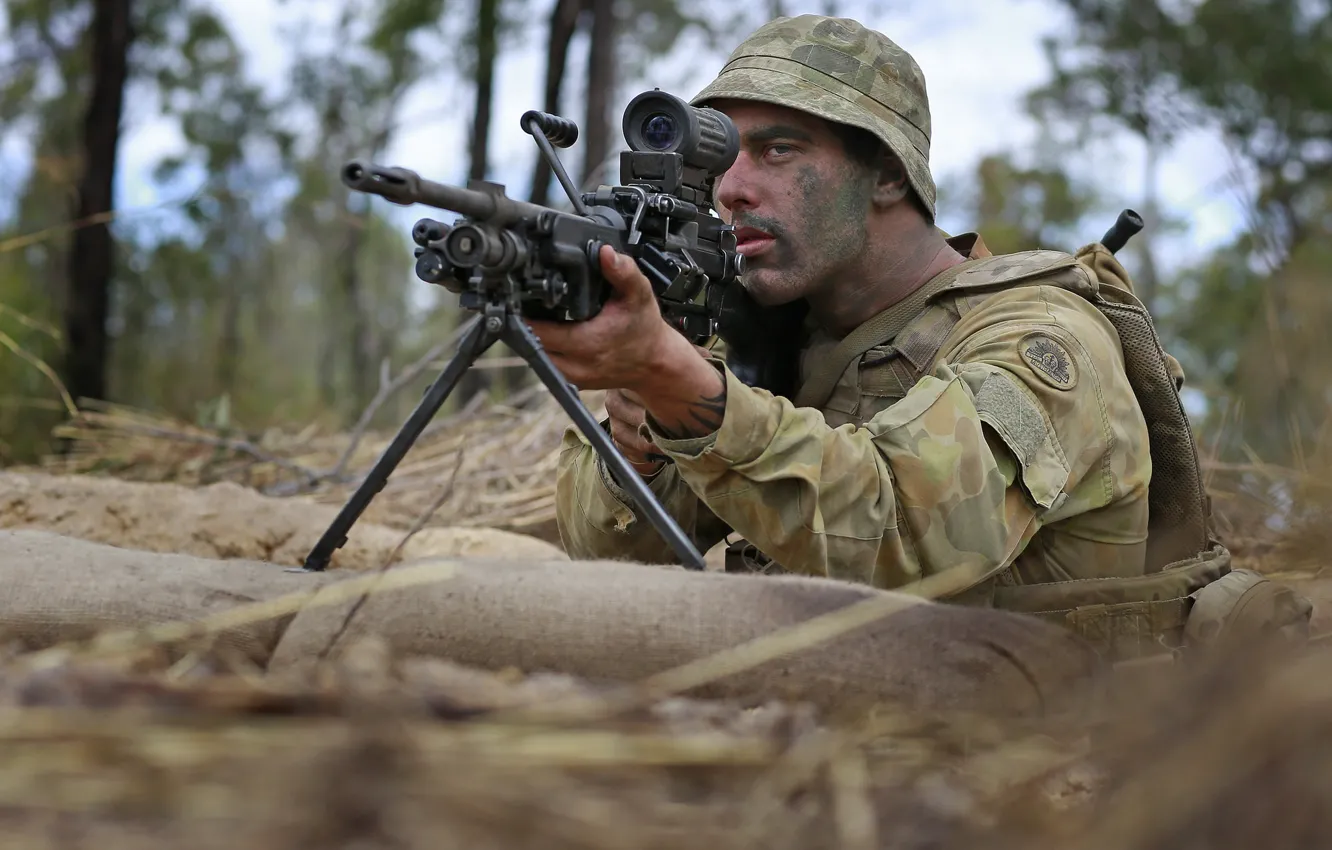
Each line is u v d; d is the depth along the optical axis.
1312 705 1.28
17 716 1.38
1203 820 1.27
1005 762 1.63
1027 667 1.97
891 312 3.15
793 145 3.11
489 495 5.60
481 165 14.22
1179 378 3.23
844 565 2.53
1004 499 2.62
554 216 2.27
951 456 2.56
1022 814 1.43
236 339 20.02
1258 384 3.34
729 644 2.00
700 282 2.75
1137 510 2.97
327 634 2.04
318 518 4.70
